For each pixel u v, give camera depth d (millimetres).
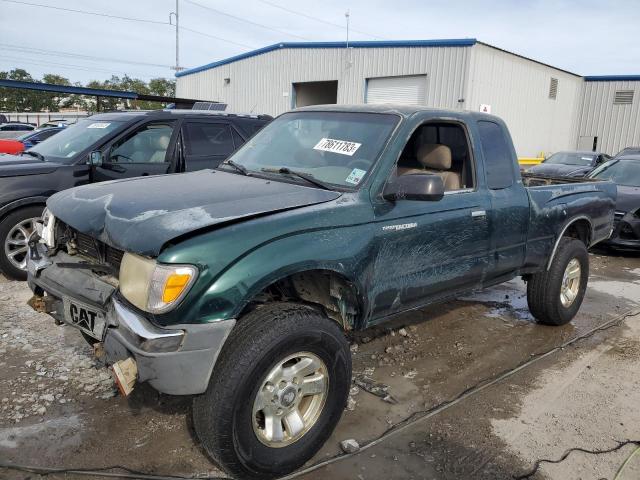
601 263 8445
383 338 4801
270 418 2795
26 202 5703
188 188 3297
